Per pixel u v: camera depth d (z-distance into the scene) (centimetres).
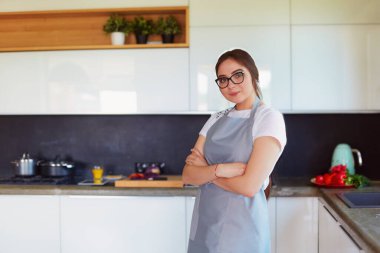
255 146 159
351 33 275
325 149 310
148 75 286
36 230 269
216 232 167
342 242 189
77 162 323
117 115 323
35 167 307
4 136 329
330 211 222
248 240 164
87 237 267
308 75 278
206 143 181
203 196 175
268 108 166
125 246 266
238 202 165
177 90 284
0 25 322
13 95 293
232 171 162
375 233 151
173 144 321
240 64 163
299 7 277
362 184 260
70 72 289
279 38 278
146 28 299
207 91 282
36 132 326
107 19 316
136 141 322
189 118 319
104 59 288
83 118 324
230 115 179
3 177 313
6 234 271
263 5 278
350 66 276
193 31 281
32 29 322
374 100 275
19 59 292
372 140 307
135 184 271
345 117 309
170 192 262
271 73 278
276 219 257
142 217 264
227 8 279
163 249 264
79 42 319
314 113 305
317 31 277
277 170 313
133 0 287
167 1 284
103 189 265
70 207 267
